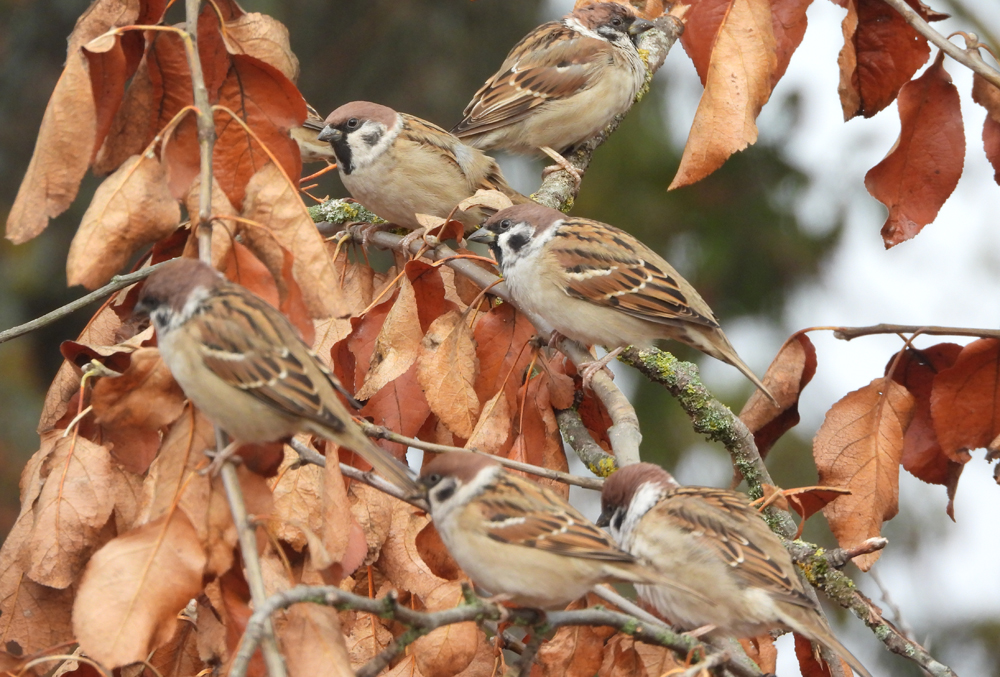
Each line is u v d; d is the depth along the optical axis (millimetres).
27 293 18953
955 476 8992
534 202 11578
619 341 10078
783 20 8383
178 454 6195
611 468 9039
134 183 6473
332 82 18922
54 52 19250
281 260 6723
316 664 5738
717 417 9578
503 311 8617
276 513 6883
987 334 8516
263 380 6211
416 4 19109
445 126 19000
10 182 19125
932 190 8758
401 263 10305
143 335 7297
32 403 18250
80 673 6754
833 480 8562
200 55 7406
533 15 19516
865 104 9273
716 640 8180
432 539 7441
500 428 8188
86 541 6797
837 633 16281
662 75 18781
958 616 16422
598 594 7367
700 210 18219
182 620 7203
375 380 8141
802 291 18250
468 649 6789
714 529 8000
